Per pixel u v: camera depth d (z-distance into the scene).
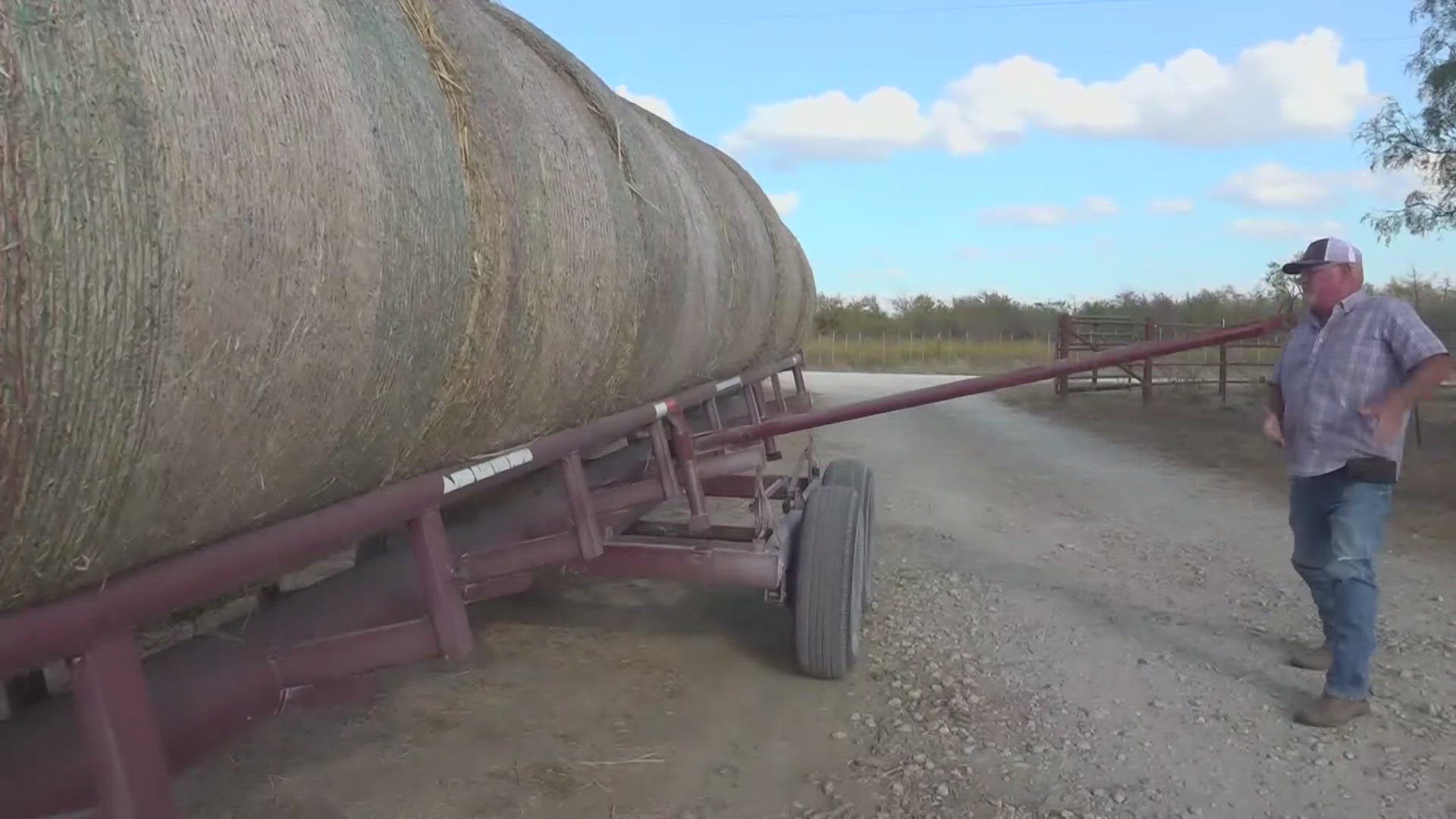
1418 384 4.46
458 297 2.69
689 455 4.85
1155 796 3.94
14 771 1.84
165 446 1.71
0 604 1.55
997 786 3.99
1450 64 13.93
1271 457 13.34
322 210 2.03
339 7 2.32
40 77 1.40
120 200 1.52
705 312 5.42
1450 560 7.65
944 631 5.88
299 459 2.17
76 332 1.47
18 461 1.44
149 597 1.81
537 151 3.27
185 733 2.19
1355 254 4.79
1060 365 4.64
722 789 3.91
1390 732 4.55
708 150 7.69
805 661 4.99
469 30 3.17
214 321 1.75
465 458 3.17
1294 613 6.29
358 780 3.85
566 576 6.86
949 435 15.88
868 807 3.80
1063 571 7.32
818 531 5.00
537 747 4.22
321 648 2.66
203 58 1.73
